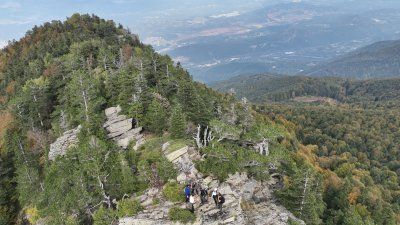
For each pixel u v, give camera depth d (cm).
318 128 17388
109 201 4466
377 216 7875
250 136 4947
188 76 9775
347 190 8362
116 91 6700
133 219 3894
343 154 13438
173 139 5084
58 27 13288
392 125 17650
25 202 6272
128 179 4462
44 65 10069
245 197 4328
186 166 4422
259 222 4041
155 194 4188
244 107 8319
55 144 6462
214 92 11281
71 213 4578
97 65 8800
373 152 14925
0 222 6062
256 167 4625
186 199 3950
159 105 5822
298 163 8612
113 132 5944
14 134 7294
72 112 6925
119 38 11981
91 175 4594
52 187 5278
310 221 4672
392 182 11681
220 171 4250
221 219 3816
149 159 4803
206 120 5931
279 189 4841
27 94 7962
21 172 6241
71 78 8094
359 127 17200
